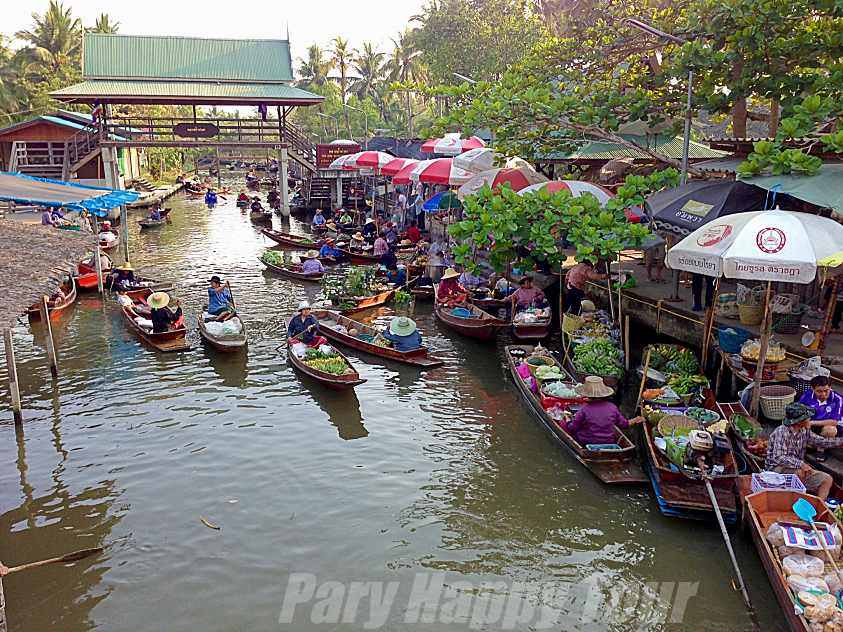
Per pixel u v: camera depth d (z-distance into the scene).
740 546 9.19
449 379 15.56
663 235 17.27
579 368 14.20
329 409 13.98
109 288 24.06
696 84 16.80
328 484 11.11
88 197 22.77
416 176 24.11
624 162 21.30
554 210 14.51
